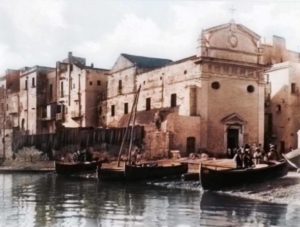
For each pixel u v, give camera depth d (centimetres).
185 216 2378
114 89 6844
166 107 5662
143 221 2272
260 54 5575
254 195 3052
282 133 5850
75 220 2328
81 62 8150
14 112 8881
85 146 6250
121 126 6262
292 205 2670
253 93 5488
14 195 3372
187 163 4344
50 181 4553
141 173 4078
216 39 5300
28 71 8575
